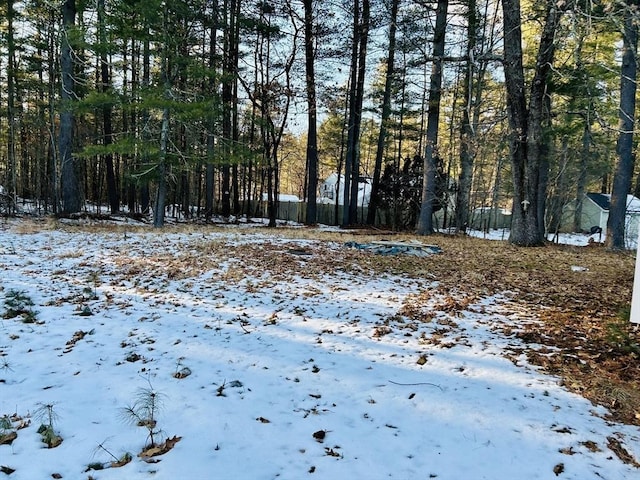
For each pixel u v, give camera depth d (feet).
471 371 12.64
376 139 108.06
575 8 24.34
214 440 8.85
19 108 68.64
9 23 57.31
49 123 70.90
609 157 74.38
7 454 8.17
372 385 11.66
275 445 8.75
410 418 10.00
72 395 10.66
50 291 20.30
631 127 41.27
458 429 9.55
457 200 71.31
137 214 58.44
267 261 30.17
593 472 8.15
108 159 63.93
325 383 11.75
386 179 75.92
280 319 17.44
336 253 35.24
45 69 63.93
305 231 53.98
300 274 26.61
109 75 64.44
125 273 24.68
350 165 72.59
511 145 42.24
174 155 47.57
